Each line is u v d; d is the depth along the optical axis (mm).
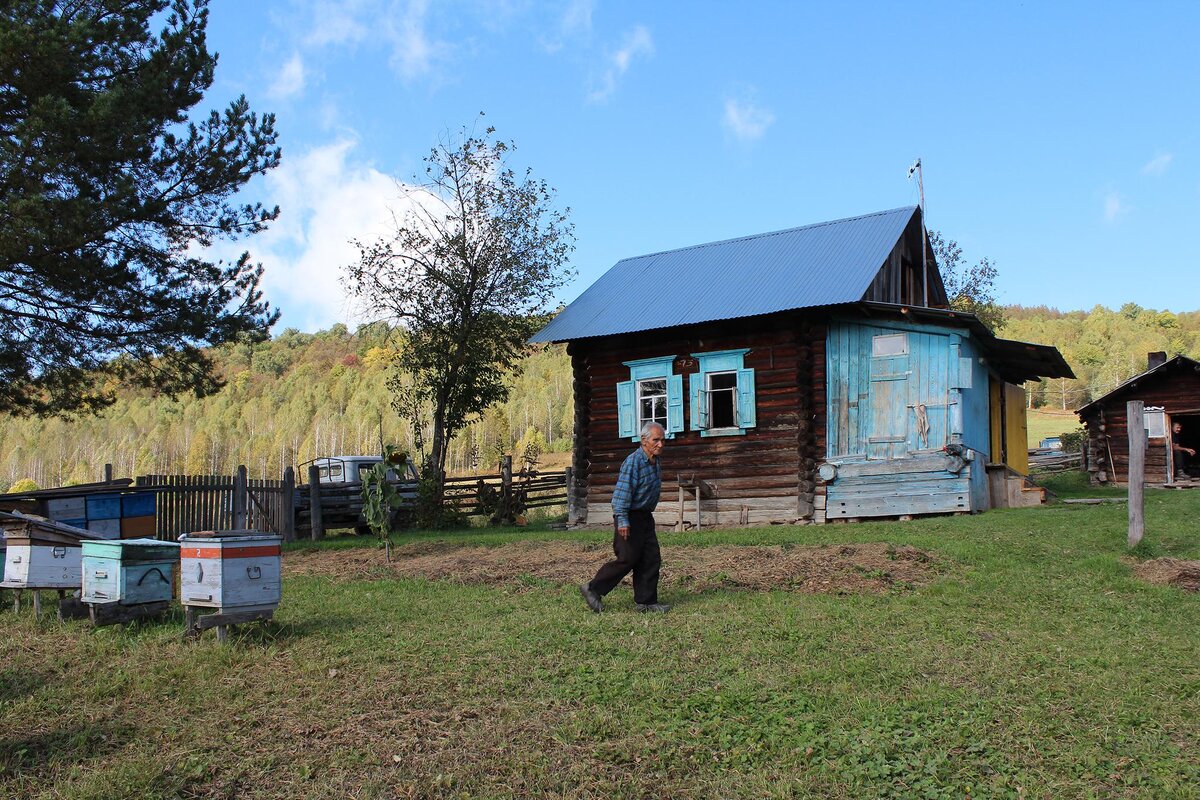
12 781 4977
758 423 18641
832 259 19734
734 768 4930
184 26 16312
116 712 6113
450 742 5391
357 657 7227
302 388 134625
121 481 16859
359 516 23219
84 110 14148
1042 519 14430
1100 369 118438
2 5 13953
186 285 16531
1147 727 5285
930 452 16688
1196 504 15984
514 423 96375
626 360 20422
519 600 9781
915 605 8805
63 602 9109
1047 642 7262
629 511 8891
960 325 16859
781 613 8422
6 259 13750
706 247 23578
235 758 5266
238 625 8258
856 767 4828
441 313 25578
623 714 5723
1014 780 4621
